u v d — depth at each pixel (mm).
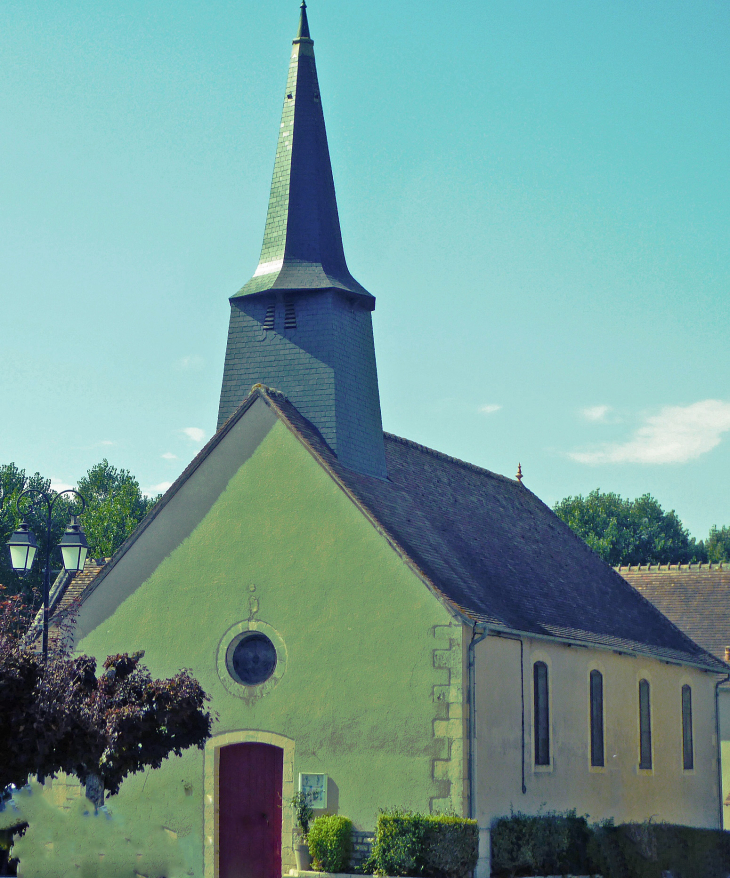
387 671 20234
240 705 21297
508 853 20188
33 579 51031
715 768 32062
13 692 14625
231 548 22031
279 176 25484
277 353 24047
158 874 18422
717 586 39562
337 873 19359
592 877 21922
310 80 26125
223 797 21250
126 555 22875
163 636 22203
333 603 20938
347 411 23656
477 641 20266
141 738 15680
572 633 24531
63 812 17234
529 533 30297
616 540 67188
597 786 24938
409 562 20375
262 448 22172
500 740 20969
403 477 25734
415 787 19625
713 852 26656
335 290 23938
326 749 20453
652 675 28797
